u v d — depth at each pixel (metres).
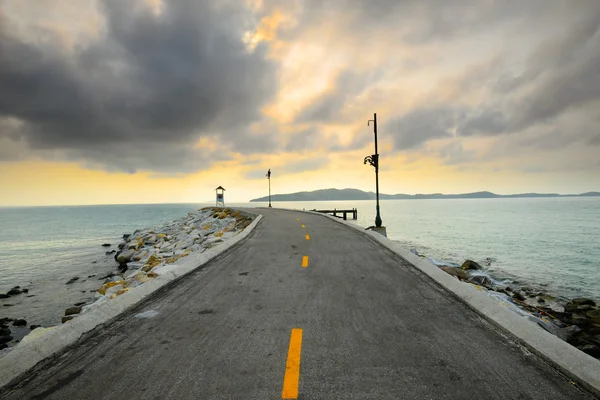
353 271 8.57
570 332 9.55
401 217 91.88
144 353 4.07
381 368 3.62
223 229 25.33
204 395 3.16
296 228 19.72
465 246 35.97
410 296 6.38
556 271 23.81
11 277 24.09
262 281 7.59
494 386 3.29
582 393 3.19
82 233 60.97
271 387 3.27
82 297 18.05
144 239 31.30
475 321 5.06
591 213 112.50
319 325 4.88
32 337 5.96
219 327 4.86
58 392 3.28
